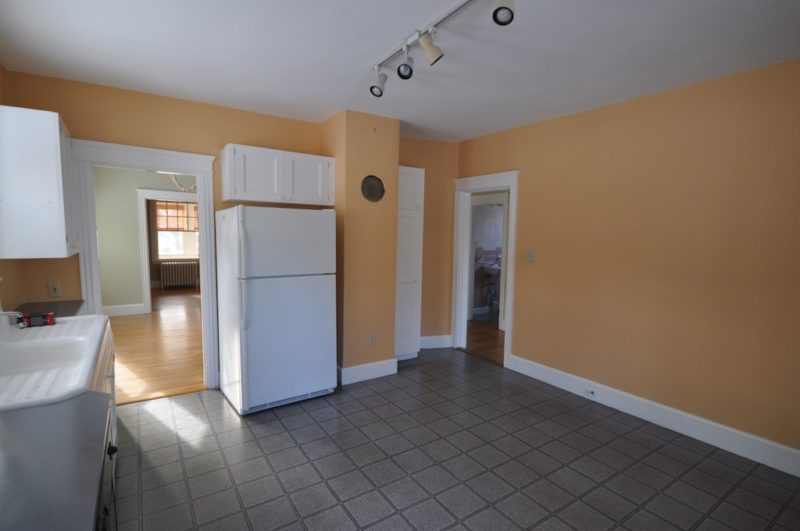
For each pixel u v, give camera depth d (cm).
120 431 279
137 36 223
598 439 280
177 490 217
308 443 268
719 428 271
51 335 206
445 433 286
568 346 362
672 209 290
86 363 164
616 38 217
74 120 289
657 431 292
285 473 235
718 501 218
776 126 243
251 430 283
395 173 383
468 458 255
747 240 256
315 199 360
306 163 354
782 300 244
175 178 675
